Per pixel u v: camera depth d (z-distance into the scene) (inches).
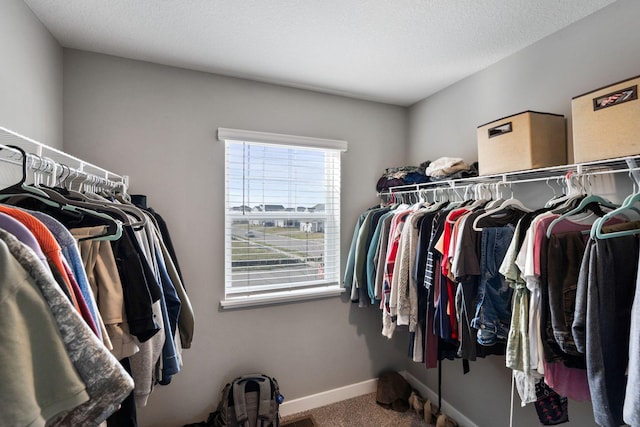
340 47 64.7
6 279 15.9
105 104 67.1
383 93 89.7
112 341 32.1
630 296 37.2
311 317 87.4
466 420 77.4
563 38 57.6
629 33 48.3
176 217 73.2
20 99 47.8
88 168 64.9
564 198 47.3
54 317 16.9
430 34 59.9
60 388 16.2
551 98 59.6
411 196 91.3
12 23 45.6
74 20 54.6
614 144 40.4
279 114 83.4
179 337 50.5
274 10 52.5
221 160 77.2
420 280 62.1
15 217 21.2
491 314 48.6
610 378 34.9
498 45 63.9
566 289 39.8
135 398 37.2
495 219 53.7
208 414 76.0
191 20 55.2
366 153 95.1
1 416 14.4
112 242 33.9
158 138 71.4
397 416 82.4
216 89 76.7
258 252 83.0
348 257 90.1
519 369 43.6
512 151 54.6
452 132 83.5
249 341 80.3
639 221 40.6
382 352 96.7
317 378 88.2
